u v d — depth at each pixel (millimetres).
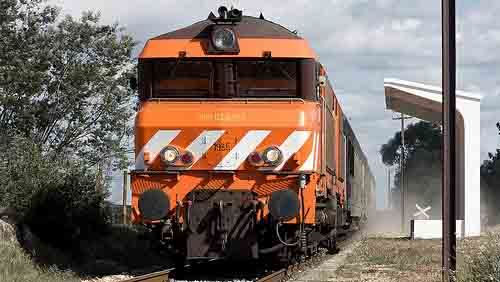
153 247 22844
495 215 78312
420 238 44281
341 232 35156
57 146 38812
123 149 39938
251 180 20766
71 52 39344
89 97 39375
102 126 39719
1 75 36375
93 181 29266
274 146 20797
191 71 21359
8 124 37531
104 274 23672
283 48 21250
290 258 23266
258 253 20922
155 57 21328
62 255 25094
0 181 26047
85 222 28062
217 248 20766
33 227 25672
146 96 21328
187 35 21500
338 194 30172
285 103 21094
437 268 26219
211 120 20906
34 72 36969
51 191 26531
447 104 18641
